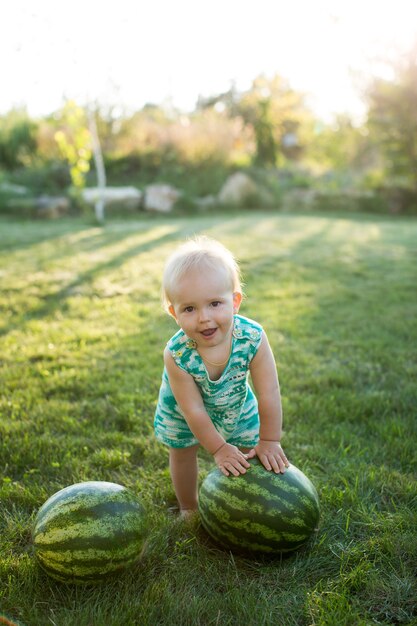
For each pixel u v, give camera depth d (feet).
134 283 25.66
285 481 8.21
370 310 21.94
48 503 7.75
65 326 19.56
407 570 7.99
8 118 65.98
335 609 7.18
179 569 8.02
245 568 8.14
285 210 65.51
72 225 45.62
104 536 7.34
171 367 8.86
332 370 15.62
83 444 11.58
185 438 9.43
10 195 52.80
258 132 81.56
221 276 8.48
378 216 62.69
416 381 14.97
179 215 56.80
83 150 47.29
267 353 9.18
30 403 13.46
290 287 25.48
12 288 24.14
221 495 8.16
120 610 7.15
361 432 12.20
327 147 85.92
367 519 9.03
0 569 7.93
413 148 67.87
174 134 67.15
